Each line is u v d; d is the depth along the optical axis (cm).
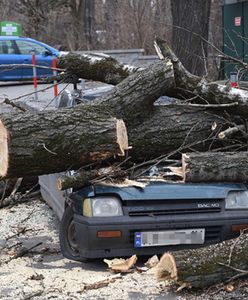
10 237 991
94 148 823
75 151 815
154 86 901
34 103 1755
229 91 936
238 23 2341
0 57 3069
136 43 3566
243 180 856
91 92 1072
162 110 932
